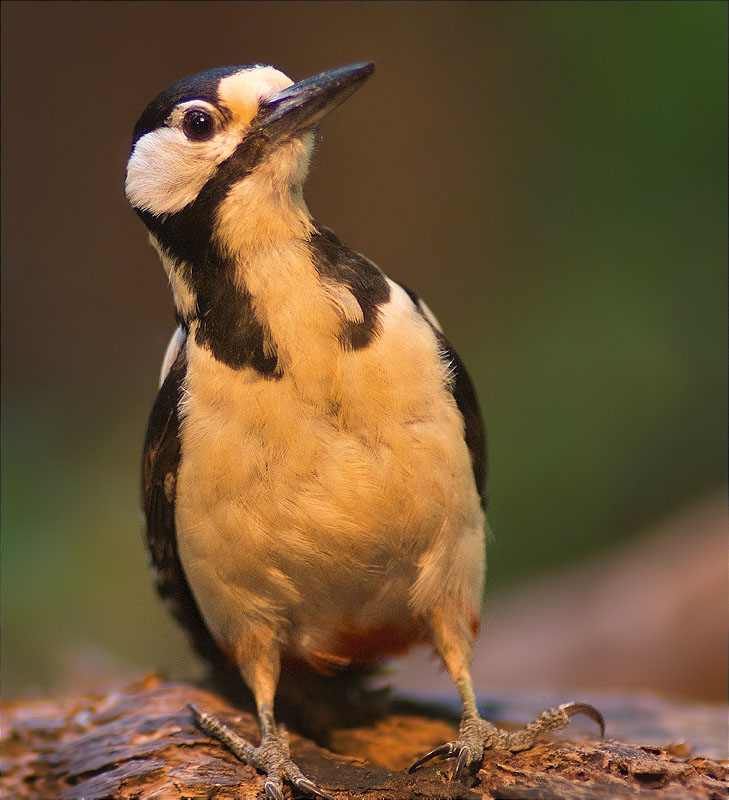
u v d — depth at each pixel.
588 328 18.34
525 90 21.06
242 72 6.33
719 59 18.84
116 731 7.05
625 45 19.75
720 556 13.71
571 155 20.19
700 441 16.97
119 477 17.48
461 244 21.39
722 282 18.17
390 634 6.80
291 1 22.23
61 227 21.36
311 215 6.28
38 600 14.38
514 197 20.88
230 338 5.95
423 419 6.03
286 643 6.69
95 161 21.72
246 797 6.20
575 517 16.66
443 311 20.62
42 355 20.69
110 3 21.62
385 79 22.16
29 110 21.44
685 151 19.02
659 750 6.38
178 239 6.21
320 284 5.97
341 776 6.27
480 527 6.60
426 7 22.09
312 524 6.00
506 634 14.13
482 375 18.34
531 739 6.44
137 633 14.27
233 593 6.37
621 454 17.02
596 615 13.80
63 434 18.84
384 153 22.06
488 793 5.93
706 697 12.37
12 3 21.27
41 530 15.85
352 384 5.87
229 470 5.95
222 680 7.66
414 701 7.95
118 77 21.86
